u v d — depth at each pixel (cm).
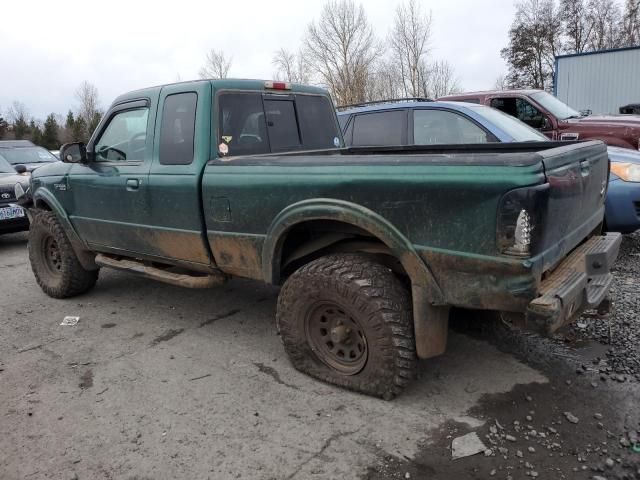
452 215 265
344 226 327
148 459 278
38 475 269
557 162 268
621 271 536
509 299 259
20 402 342
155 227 416
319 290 320
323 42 3462
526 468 257
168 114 401
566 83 2309
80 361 400
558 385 330
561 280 278
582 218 319
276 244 339
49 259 565
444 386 335
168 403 333
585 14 4997
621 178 555
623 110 1708
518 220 245
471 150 429
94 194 468
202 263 398
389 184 283
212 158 379
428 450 274
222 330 449
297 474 261
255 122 413
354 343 327
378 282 302
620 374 339
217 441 291
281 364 379
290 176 323
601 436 278
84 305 532
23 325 484
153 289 572
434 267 278
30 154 1298
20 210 836
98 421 316
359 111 688
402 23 3375
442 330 301
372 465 265
